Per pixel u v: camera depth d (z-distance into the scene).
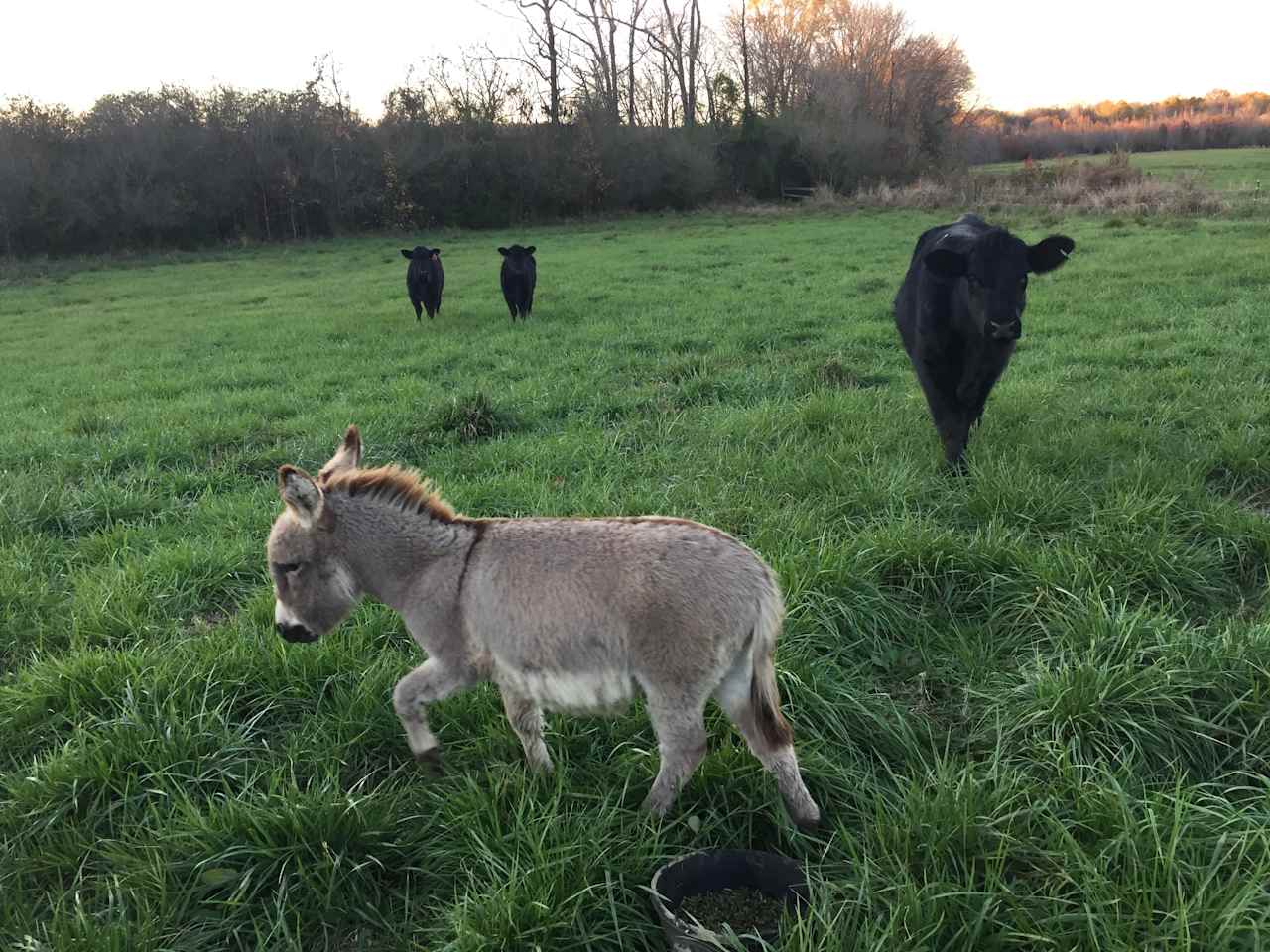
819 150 46.94
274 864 3.42
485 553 3.62
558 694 3.52
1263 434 6.98
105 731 4.12
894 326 13.54
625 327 14.95
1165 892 2.93
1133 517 5.58
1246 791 3.67
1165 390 8.77
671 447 8.12
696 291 18.89
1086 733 3.82
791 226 33.62
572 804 3.67
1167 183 30.97
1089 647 4.39
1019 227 25.41
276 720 4.46
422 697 3.77
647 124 55.84
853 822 3.65
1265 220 23.44
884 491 6.38
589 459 7.86
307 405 10.97
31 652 5.18
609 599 3.35
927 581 5.25
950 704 4.44
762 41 57.97
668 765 3.46
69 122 39.28
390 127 44.09
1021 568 5.20
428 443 8.97
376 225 42.38
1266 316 12.09
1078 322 12.90
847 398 9.14
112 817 3.80
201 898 3.37
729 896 3.30
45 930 3.21
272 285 25.59
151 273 30.88
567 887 3.19
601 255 27.66
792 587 4.96
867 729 4.15
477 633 3.59
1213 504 5.87
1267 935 2.77
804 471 6.87
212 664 4.61
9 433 10.06
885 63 57.41
